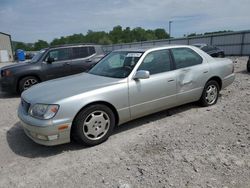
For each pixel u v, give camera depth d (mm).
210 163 3271
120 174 3135
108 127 4066
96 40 76625
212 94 5691
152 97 4539
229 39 31672
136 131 4469
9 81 8078
